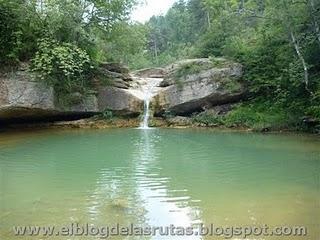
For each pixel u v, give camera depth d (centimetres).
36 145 1490
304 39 1923
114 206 792
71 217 734
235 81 2106
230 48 2300
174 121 2103
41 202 823
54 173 1070
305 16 1905
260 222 710
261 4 2269
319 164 1162
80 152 1360
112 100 2141
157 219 724
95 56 2266
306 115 1833
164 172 1084
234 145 1488
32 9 1948
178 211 767
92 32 2311
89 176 1038
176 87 2131
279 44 2095
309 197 857
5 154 1321
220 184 962
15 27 1889
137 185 950
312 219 725
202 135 1753
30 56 1928
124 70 2330
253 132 1844
